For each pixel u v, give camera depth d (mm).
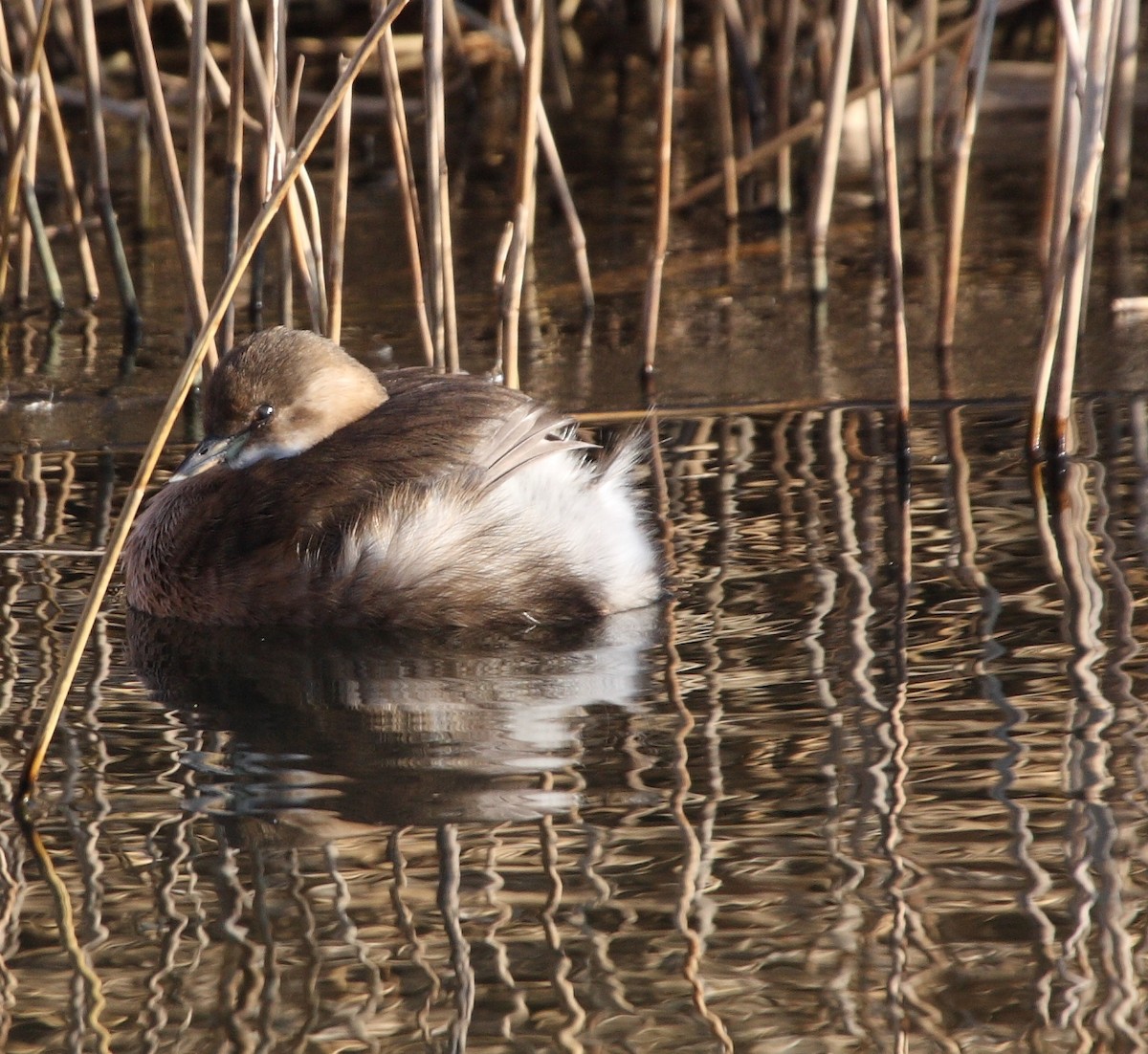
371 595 8602
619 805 6621
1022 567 8836
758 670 7832
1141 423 11125
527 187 10820
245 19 11086
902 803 6543
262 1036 5312
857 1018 5309
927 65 18422
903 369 10453
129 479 10781
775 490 10180
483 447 8648
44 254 14438
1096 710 7230
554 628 8617
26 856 6359
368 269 15391
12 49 16016
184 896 6074
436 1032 5301
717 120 19844
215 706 7730
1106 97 10195
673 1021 5320
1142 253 15211
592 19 23719
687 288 14938
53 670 8117
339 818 6598
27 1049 5266
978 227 16406
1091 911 5797
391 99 10969
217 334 11008
